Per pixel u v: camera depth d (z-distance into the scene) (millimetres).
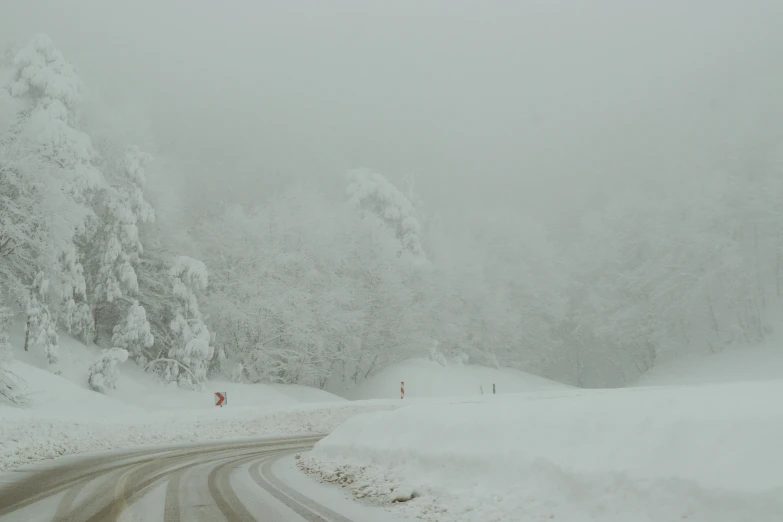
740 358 50625
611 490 5703
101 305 33906
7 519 6375
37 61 30922
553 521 5785
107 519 6363
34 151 26484
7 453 12414
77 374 28438
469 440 8375
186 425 21125
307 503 7418
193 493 8172
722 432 5418
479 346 58219
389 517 6527
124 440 17422
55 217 26344
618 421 6574
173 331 33344
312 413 25688
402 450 9539
